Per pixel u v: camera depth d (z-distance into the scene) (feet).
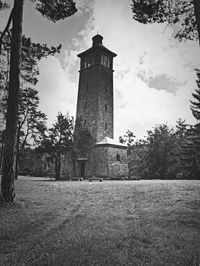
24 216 25.89
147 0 31.30
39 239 17.60
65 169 132.36
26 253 15.11
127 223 22.16
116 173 116.16
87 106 135.64
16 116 35.37
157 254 14.42
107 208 30.71
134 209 29.63
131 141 196.85
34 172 173.06
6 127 34.81
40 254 14.71
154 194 41.81
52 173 152.46
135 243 16.44
